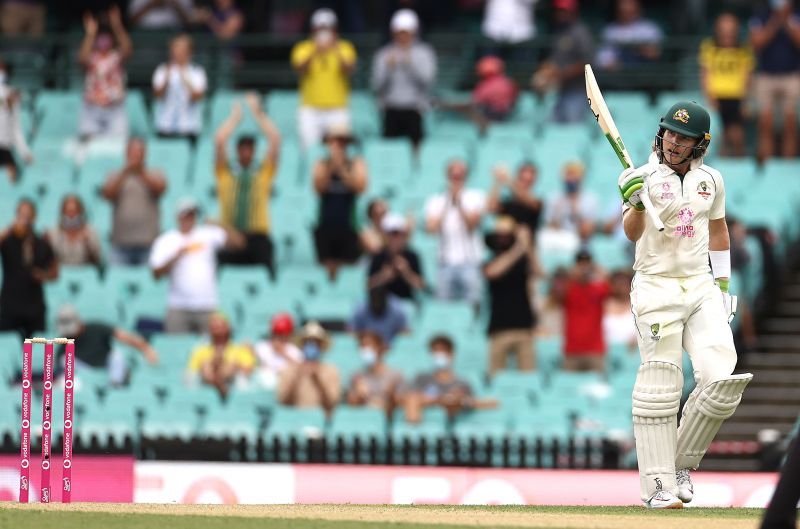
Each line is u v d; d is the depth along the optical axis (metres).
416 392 55.81
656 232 32.50
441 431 54.47
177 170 72.81
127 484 41.88
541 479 42.66
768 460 50.72
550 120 75.75
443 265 63.84
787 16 71.94
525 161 72.00
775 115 72.38
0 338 59.75
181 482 42.06
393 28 74.38
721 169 69.75
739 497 42.38
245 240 65.75
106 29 76.06
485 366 59.75
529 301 58.88
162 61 81.06
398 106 72.94
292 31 90.94
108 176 71.19
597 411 56.03
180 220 62.22
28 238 61.25
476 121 75.81
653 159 32.91
